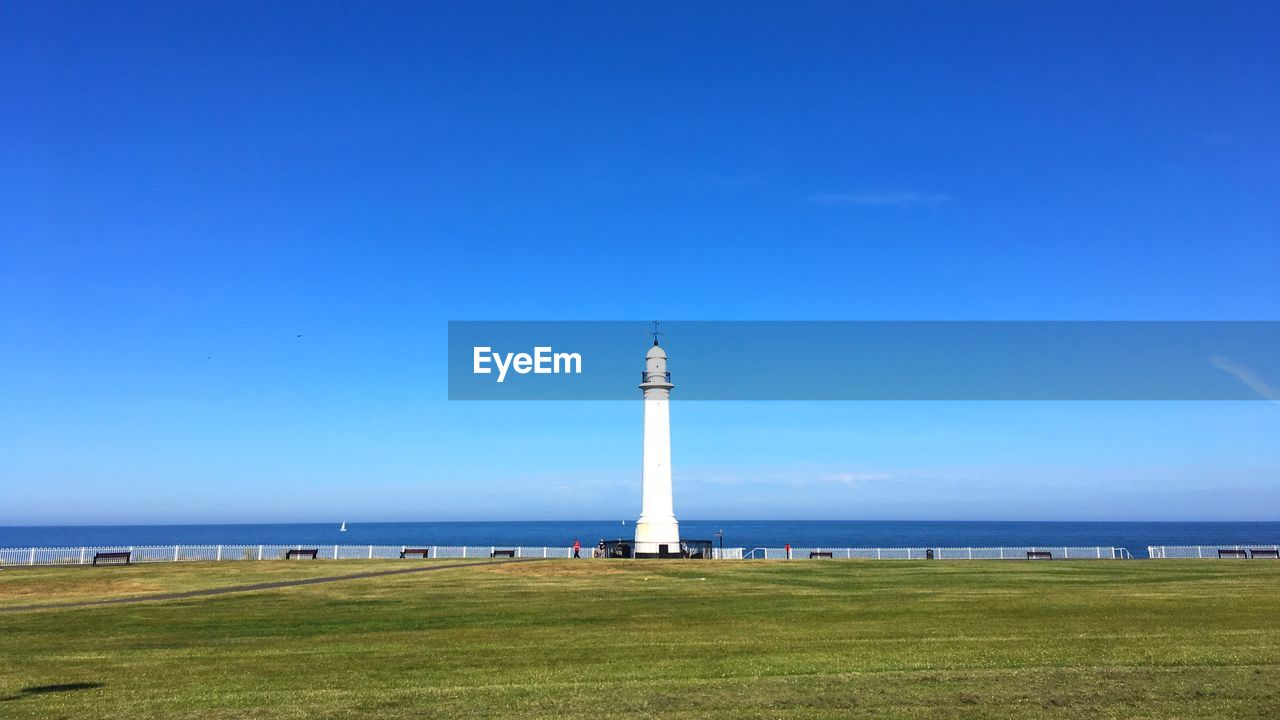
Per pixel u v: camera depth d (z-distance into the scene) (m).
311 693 14.45
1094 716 12.27
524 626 23.14
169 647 19.91
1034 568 42.22
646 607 27.25
